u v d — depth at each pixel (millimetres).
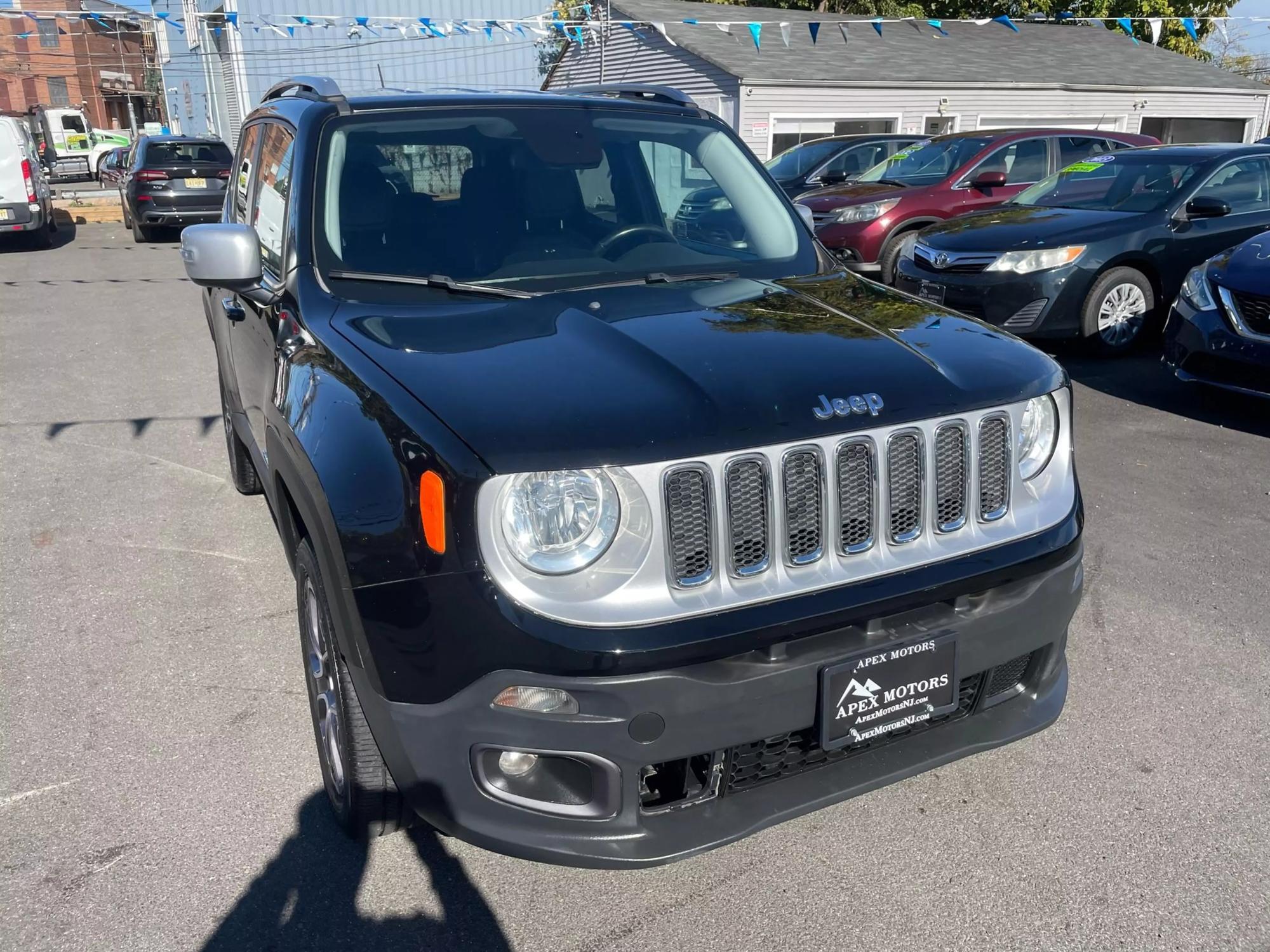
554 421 1995
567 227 3125
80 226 19094
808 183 12008
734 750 2127
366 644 2057
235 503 4891
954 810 2688
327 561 2174
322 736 2609
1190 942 2234
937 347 2482
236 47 22562
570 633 1922
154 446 5758
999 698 2543
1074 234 7195
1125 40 25609
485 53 23938
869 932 2275
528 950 2225
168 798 2721
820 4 26453
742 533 2068
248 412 3762
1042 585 2357
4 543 4434
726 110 18453
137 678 3324
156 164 15602
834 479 2129
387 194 3043
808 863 2498
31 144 15773
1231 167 7582
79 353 8094
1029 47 23516
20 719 3090
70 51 46594
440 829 2135
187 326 9180
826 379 2217
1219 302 5750
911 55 21188
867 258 9719
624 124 3494
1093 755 2914
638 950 2225
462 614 1931
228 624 3703
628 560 1973
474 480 1906
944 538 2301
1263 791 2744
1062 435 2531
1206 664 3393
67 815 2648
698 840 2094
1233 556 4223
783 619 2045
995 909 2336
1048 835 2584
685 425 2014
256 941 2236
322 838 2568
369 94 3422
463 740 1996
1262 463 5344
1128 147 10453
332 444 2213
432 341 2412
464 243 2988
